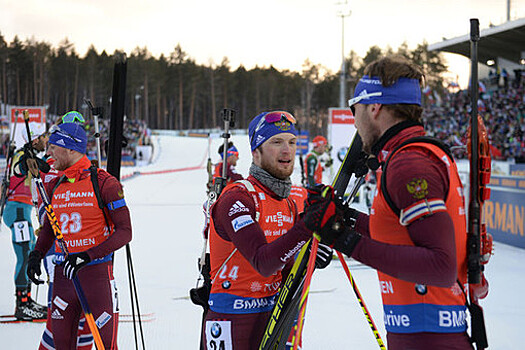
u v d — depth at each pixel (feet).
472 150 5.06
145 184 70.64
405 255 4.31
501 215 25.49
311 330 13.12
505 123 72.43
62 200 9.27
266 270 5.95
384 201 4.80
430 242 4.31
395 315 5.06
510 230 24.71
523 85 65.62
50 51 318.04
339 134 43.57
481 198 5.09
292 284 6.15
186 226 31.68
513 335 12.51
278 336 6.31
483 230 5.17
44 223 9.62
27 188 13.88
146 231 29.63
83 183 9.21
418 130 4.94
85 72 310.86
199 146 188.65
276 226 7.19
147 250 23.86
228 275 7.20
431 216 4.33
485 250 5.18
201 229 30.50
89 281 8.87
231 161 26.07
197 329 13.26
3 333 12.92
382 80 4.94
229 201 6.81
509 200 24.77
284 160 7.22
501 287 17.06
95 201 9.15
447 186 4.61
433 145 4.75
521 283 17.57
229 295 7.20
